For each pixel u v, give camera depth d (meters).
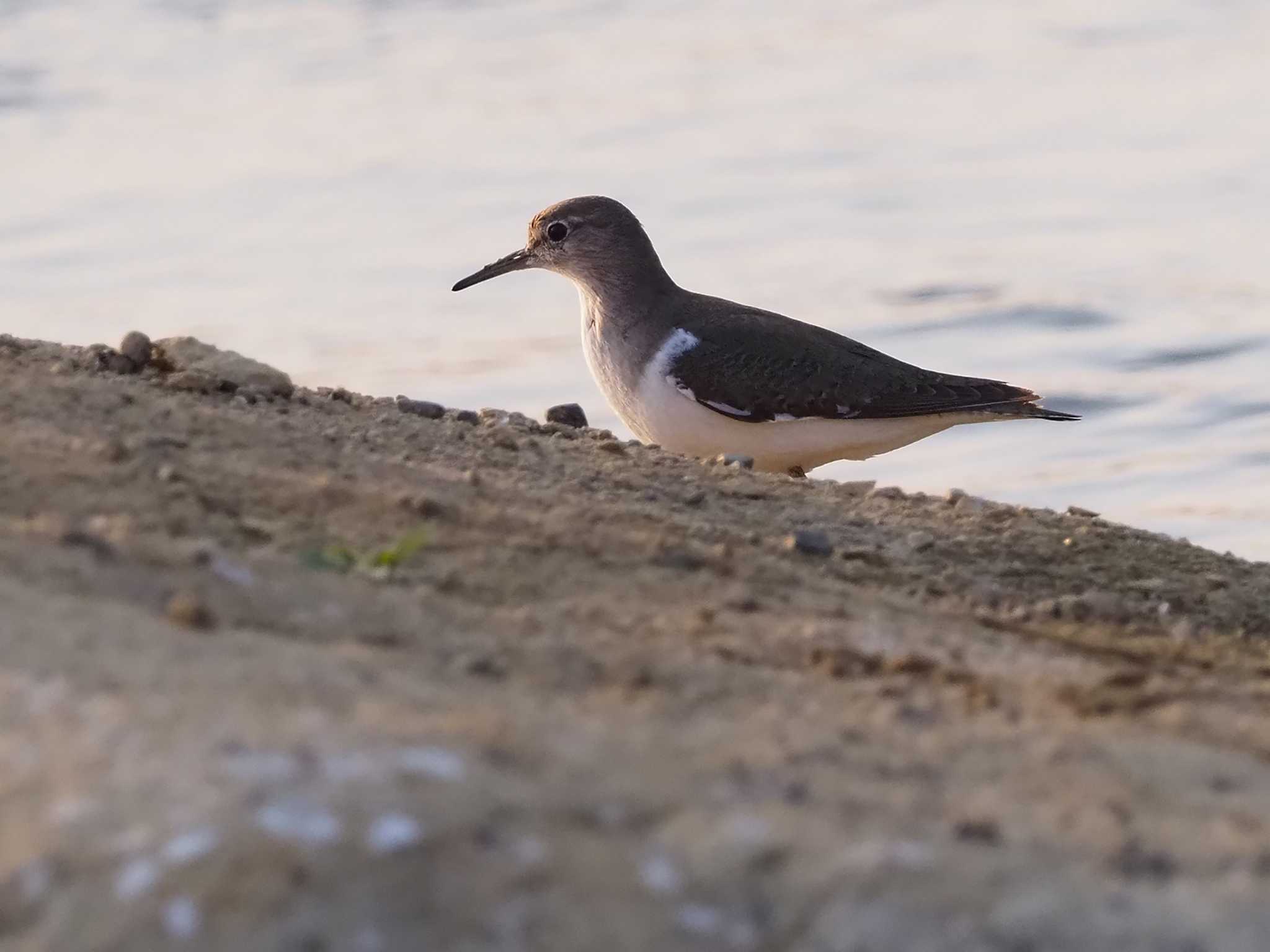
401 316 28.53
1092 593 11.55
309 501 10.32
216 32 48.12
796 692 8.41
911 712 8.26
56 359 12.89
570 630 8.98
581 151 38.59
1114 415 24.05
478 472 12.16
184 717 6.89
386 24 49.31
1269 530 19.88
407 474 11.44
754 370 16.83
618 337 17.56
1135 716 8.77
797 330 17.20
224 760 6.55
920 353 26.59
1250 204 33.00
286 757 6.59
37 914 5.98
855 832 6.66
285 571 9.09
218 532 9.57
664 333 17.33
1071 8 51.22
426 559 9.73
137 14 49.00
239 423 11.80
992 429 23.94
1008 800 7.21
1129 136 38.41
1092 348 26.39
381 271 30.78
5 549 8.55
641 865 6.30
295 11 49.88
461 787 6.51
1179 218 32.50
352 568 9.38
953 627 10.30
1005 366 25.83
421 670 7.99
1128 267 29.94
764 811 6.73
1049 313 27.84
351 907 6.00
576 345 27.12
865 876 6.36
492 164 37.41
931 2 52.66
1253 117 39.06
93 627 7.75
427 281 30.27
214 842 6.11
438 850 6.22
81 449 10.42
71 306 28.86
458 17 50.38
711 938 6.09
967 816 6.95
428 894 6.07
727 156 37.91
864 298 28.97
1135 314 27.73
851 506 13.20
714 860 6.36
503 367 26.16
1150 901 6.46
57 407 11.20
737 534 11.66
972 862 6.52
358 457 11.63
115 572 8.54
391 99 42.44
